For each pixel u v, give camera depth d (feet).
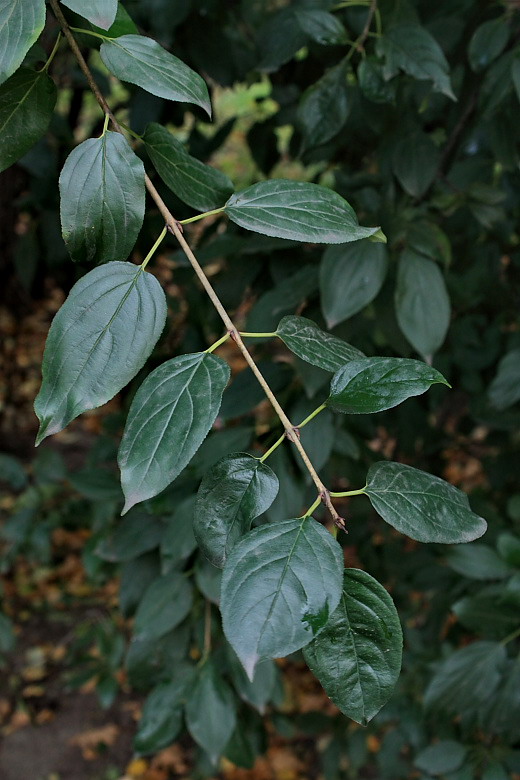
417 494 1.61
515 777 4.36
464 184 3.29
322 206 1.71
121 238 1.71
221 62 3.27
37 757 5.83
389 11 2.54
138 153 2.88
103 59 1.68
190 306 3.12
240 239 2.83
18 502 4.60
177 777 5.74
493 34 2.54
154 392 1.62
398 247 2.79
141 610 2.71
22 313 6.64
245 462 1.64
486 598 3.01
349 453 2.91
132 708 6.28
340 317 2.45
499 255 4.00
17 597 6.84
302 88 3.61
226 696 2.72
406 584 3.77
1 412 7.88
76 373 1.62
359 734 4.32
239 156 10.12
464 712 3.00
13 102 1.75
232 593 1.51
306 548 1.53
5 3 1.60
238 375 2.74
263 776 5.61
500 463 4.34
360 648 1.56
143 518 2.85
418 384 1.62
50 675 6.40
